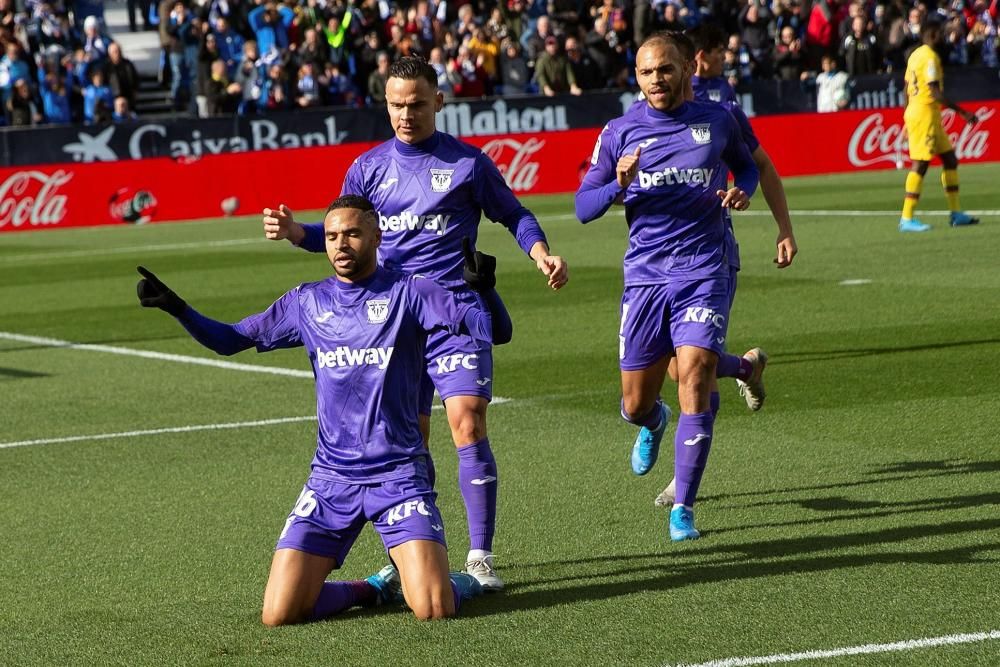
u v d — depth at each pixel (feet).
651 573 42.27
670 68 48.60
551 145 202.80
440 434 63.87
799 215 157.28
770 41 232.32
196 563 45.11
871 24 238.89
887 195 174.40
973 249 119.24
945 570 41.01
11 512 52.80
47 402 75.05
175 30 222.48
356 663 35.01
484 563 41.39
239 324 39.70
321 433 39.52
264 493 54.24
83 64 207.51
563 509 50.47
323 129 200.54
